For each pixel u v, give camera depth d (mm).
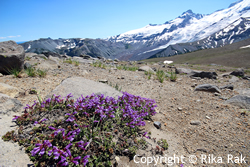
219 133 4684
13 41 8414
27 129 3463
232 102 6590
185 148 4082
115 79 9734
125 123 4309
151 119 5293
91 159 3090
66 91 5184
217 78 13180
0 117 3578
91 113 4188
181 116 5734
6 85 5129
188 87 9641
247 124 5027
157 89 8664
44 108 4094
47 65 10031
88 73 10031
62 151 2832
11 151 2846
